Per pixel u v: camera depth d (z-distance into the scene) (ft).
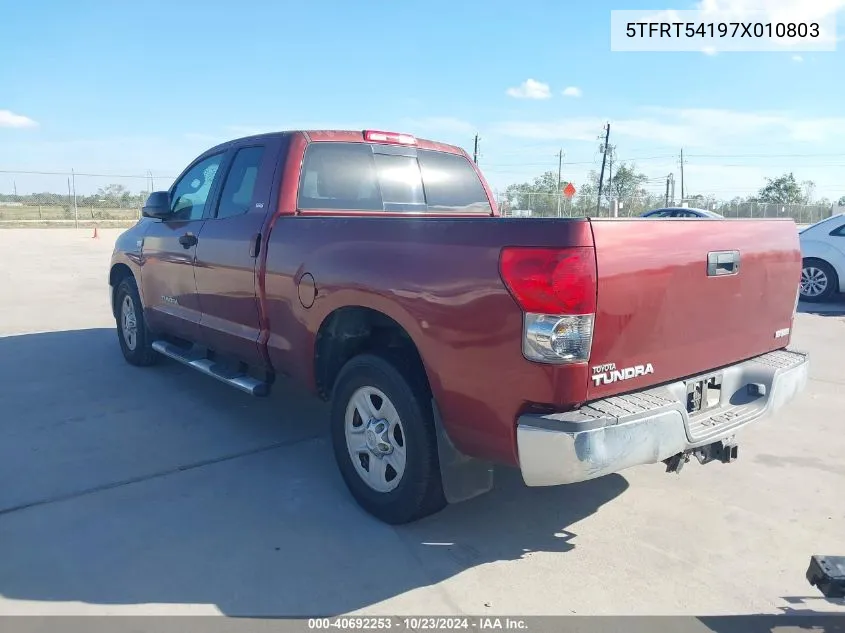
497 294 9.62
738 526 12.23
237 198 16.06
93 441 15.84
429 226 10.71
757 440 16.52
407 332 11.14
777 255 12.59
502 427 9.89
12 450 15.23
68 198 160.35
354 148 15.80
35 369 22.16
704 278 10.89
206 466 14.53
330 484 13.74
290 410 18.29
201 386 20.31
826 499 13.32
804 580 10.55
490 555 11.18
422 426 11.16
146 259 19.92
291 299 13.56
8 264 55.83
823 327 30.96
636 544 11.59
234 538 11.53
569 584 10.36
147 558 10.86
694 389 11.22
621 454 9.37
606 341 9.53
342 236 12.33
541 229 9.29
